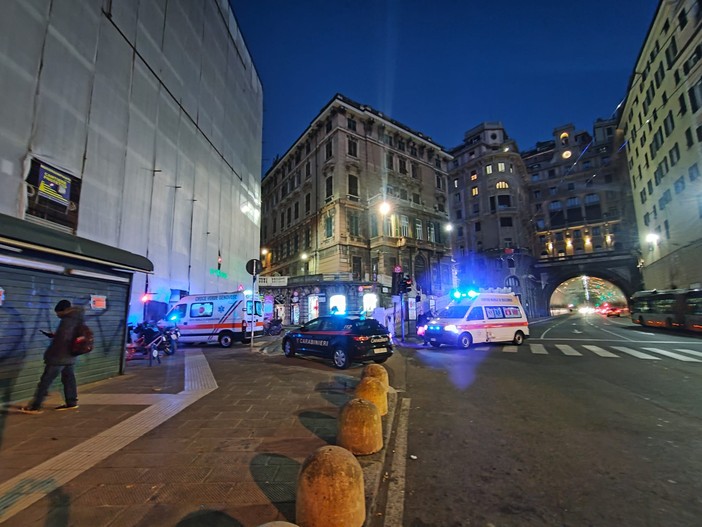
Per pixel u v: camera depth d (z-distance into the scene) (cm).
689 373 840
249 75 2392
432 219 3825
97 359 721
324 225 3428
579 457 380
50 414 494
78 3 938
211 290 1711
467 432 461
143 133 1210
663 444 415
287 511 257
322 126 3678
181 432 425
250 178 2369
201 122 1658
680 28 2645
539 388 709
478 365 993
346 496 229
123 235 1085
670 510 279
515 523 261
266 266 4750
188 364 955
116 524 239
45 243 560
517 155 5409
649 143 3419
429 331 1439
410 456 385
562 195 6356
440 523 261
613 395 648
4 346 536
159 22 1336
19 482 298
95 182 977
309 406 541
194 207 1564
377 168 3600
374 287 2966
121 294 791
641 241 4044
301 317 3041
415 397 652
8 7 741
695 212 2606
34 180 797
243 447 378
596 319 4400
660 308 2231
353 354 893
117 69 1088
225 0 1986
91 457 350
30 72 789
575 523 261
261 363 981
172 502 268
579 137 6456
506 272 4972
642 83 3512
